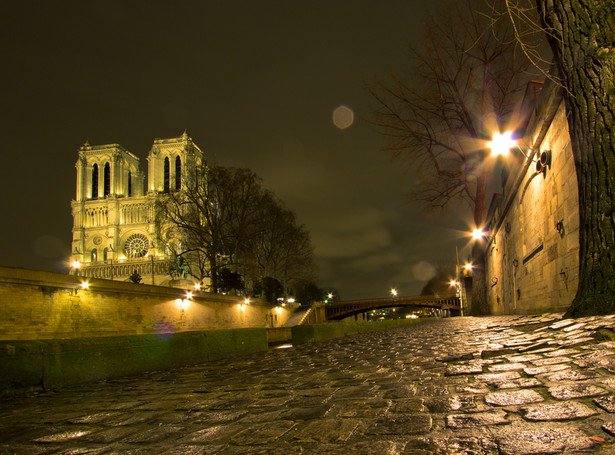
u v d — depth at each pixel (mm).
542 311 15508
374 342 11758
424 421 2887
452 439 2477
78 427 3953
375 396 3885
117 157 149000
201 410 4195
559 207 12695
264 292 62594
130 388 6566
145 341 9148
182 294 36500
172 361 9836
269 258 66562
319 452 2541
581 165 6746
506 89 24984
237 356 12367
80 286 25609
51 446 3336
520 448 2219
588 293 6449
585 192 6656
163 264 118438
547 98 12398
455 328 14070
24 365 6664
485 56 23766
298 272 70625
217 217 50844
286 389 4918
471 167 27219
